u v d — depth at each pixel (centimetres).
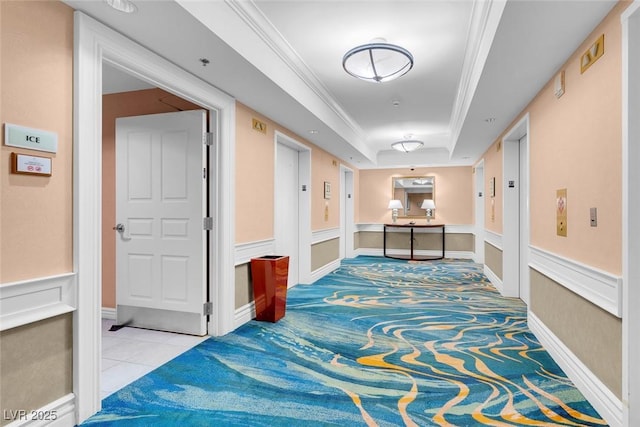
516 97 341
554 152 283
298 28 288
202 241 323
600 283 203
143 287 343
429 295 495
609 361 195
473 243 863
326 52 331
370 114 539
